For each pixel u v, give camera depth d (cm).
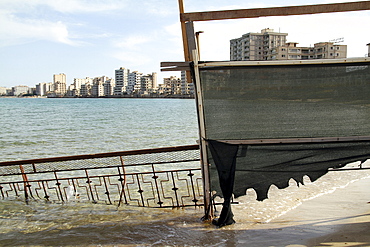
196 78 420
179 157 617
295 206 564
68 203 643
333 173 813
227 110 428
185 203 628
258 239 430
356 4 421
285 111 423
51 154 1465
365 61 405
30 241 466
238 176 440
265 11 426
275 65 414
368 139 421
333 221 483
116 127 2792
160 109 7031
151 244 437
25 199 665
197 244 425
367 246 392
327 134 423
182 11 432
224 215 477
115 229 498
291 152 430
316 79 417
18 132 2419
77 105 9650
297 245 406
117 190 761
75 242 457
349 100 419
